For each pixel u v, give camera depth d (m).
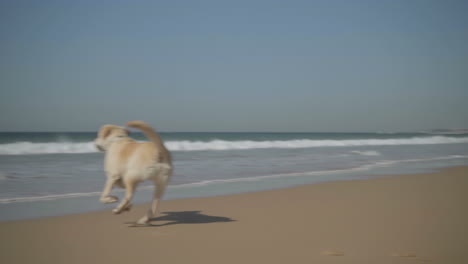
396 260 3.84
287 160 15.37
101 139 5.23
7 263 3.71
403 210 6.23
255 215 5.89
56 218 5.54
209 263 3.75
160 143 4.98
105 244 4.34
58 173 10.34
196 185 8.90
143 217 5.27
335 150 22.23
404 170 12.33
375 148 25.08
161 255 3.98
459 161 15.88
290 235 4.75
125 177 4.94
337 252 4.09
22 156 15.08
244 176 10.55
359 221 5.48
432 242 4.46
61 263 3.73
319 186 8.80
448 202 6.96
